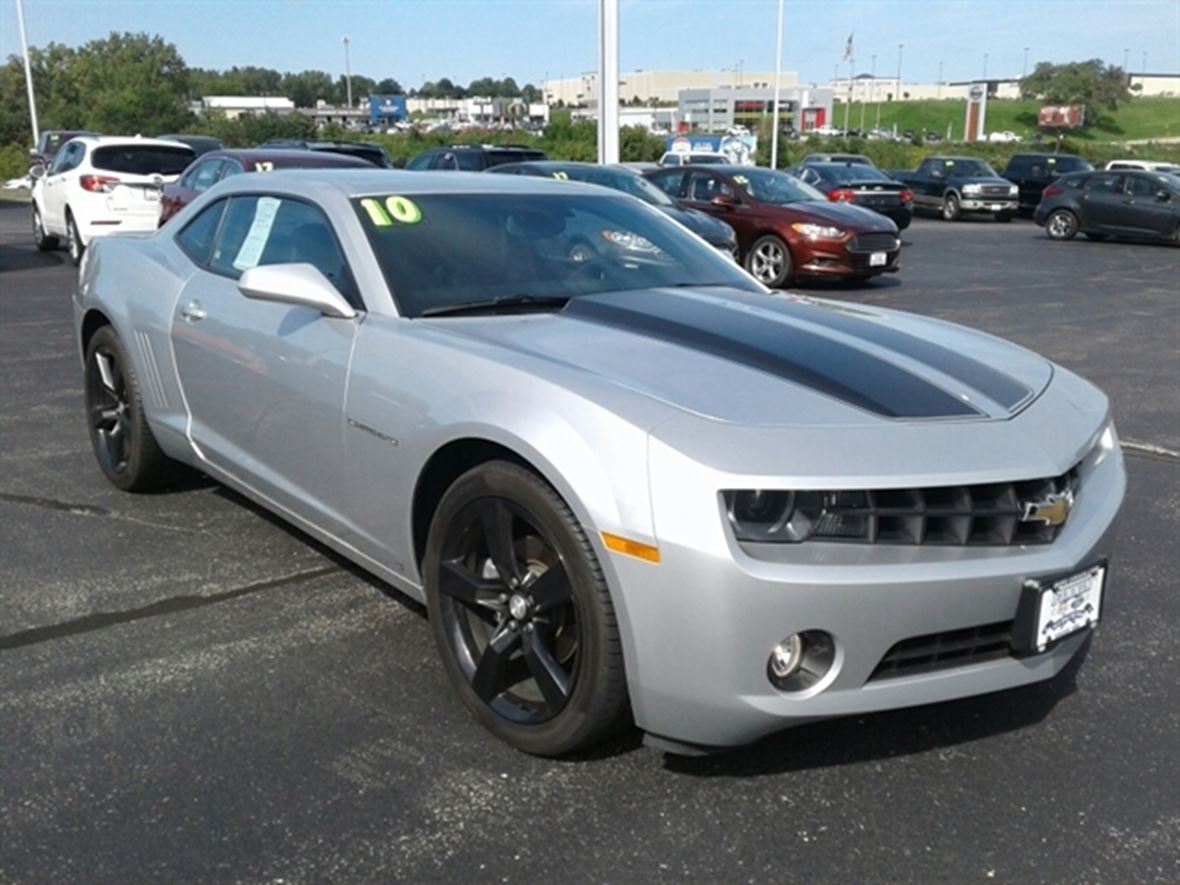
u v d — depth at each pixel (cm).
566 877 259
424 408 321
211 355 430
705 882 257
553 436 280
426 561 328
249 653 367
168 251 488
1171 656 375
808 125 9681
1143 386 827
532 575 299
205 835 272
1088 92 10688
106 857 263
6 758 303
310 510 386
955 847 271
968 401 301
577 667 284
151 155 1537
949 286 1470
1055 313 1212
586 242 414
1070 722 330
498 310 364
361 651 369
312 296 354
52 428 649
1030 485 285
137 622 389
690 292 388
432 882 256
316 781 295
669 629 264
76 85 6253
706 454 262
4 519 491
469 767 301
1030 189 3108
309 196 410
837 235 1413
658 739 280
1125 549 479
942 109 12350
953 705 338
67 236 1548
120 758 304
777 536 262
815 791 293
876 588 261
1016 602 278
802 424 275
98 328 539
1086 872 262
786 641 265
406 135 5422
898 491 269
